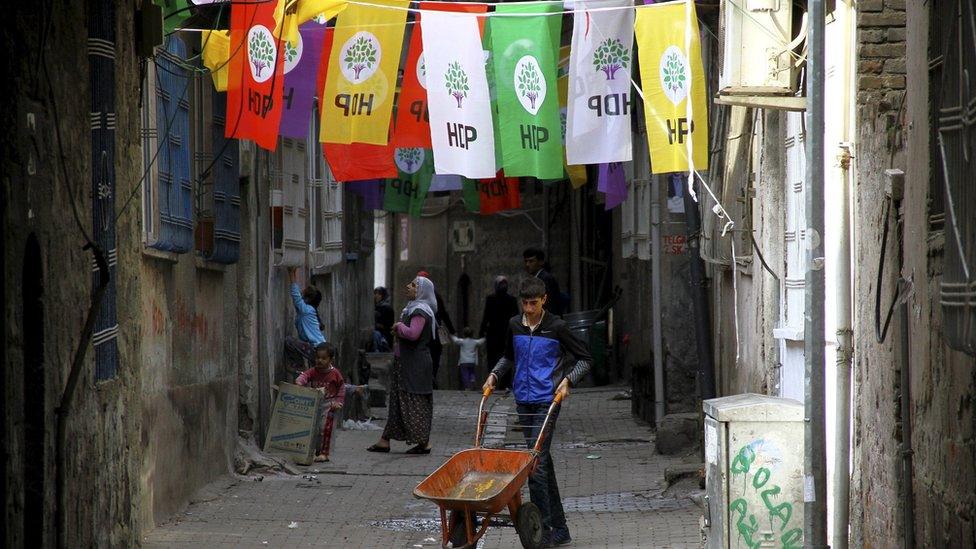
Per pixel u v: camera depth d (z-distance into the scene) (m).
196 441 16.75
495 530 15.02
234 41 14.17
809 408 9.15
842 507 11.36
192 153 15.80
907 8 9.80
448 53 14.77
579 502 17.09
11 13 8.01
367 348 34.78
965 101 7.11
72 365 9.52
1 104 7.79
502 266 53.41
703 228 19.33
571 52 15.05
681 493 17.23
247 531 14.62
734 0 13.05
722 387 19.80
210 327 17.53
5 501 8.03
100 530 10.37
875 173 10.89
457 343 43.78
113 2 10.74
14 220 8.07
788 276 14.05
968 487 7.83
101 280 9.44
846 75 11.75
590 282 43.41
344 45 14.62
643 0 15.85
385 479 19.05
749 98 12.80
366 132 14.62
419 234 56.22
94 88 10.21
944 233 7.86
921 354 9.27
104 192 10.44
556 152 15.04
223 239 17.53
